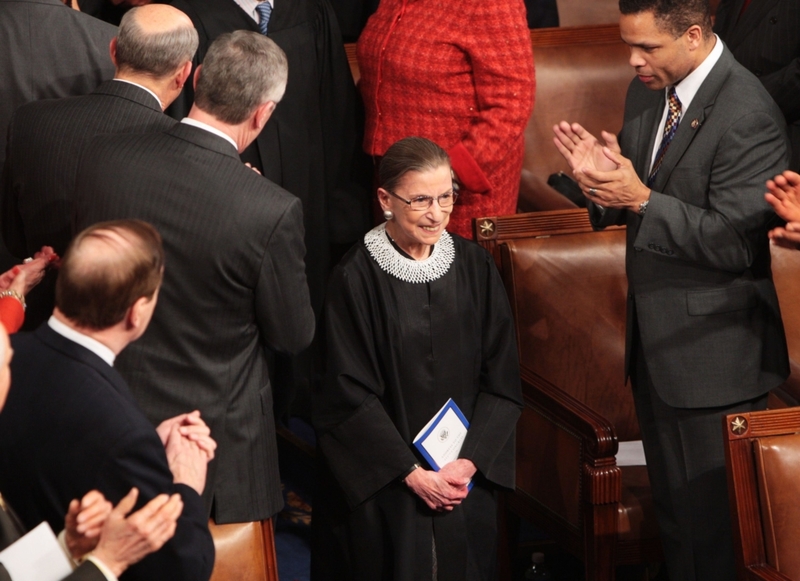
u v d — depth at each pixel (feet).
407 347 35.04
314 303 49.11
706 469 36.55
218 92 29.55
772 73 46.34
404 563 34.76
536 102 56.39
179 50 32.07
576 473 39.60
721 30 51.55
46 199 32.12
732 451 33.22
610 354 44.45
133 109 31.78
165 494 22.76
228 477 31.22
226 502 31.27
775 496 32.76
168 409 29.99
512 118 43.42
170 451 24.73
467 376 36.22
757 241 33.81
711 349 35.40
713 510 36.76
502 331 36.81
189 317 29.63
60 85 36.22
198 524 23.95
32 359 22.70
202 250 28.91
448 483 34.63
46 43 35.86
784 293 47.26
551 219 44.78
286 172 46.24
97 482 22.24
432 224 33.73
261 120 30.63
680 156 34.53
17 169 32.73
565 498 40.47
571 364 44.32
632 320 38.04
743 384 35.60
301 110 46.50
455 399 35.91
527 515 43.11
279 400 40.55
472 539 36.27
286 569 43.62
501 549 44.19
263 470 32.07
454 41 43.19
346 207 49.55
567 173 56.49
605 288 44.60
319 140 47.75
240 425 31.22
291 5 45.96
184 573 23.41
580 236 44.80
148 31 31.65
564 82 56.85
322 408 35.35
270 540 32.81
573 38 57.77
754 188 33.19
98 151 29.53
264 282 29.68
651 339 36.40
